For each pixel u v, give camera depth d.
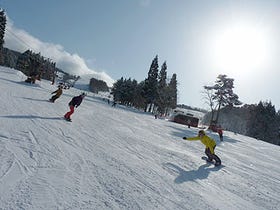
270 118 82.75
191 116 55.50
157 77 80.56
